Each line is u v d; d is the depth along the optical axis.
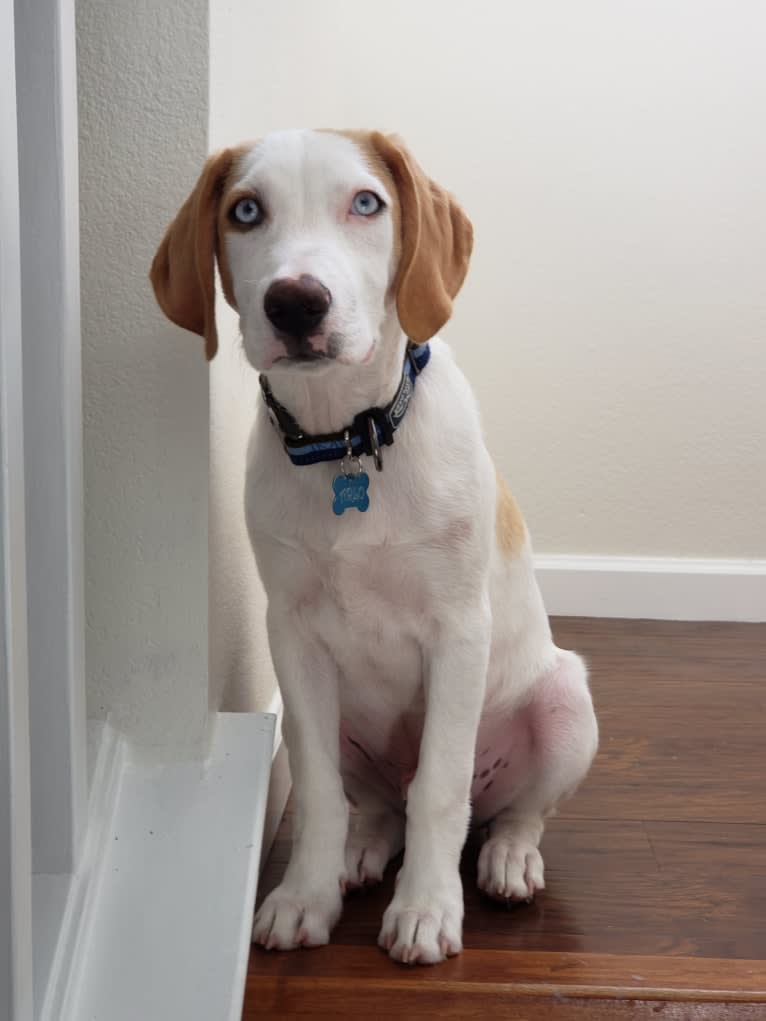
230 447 1.61
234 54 1.50
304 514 1.40
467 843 1.75
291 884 1.47
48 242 1.14
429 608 1.45
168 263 1.32
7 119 0.91
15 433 0.93
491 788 1.72
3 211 0.90
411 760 1.67
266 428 1.44
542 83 2.95
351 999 1.33
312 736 1.49
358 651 1.50
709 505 3.08
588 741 1.67
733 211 2.97
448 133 2.98
